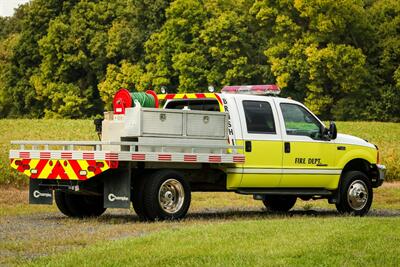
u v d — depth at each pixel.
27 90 94.19
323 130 17.14
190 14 80.62
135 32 87.00
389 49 76.56
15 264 9.69
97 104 91.69
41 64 92.44
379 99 76.50
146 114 14.73
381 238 11.17
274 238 11.25
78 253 10.17
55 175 15.04
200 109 16.88
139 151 14.55
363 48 78.12
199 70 77.94
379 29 78.69
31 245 11.39
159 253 10.00
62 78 91.56
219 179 16.38
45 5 94.38
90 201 16.66
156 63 83.62
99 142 14.40
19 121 65.06
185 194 15.23
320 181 17.05
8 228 13.94
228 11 78.81
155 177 14.89
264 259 9.46
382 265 9.23
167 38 81.12
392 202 22.50
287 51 75.62
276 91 16.91
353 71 71.88
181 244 10.77
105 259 9.62
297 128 16.81
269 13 76.38
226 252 10.01
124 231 13.12
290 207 18.92
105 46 88.50
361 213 17.61
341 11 73.88
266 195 17.11
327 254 9.84
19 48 95.62
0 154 30.41
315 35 74.00
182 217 15.18
